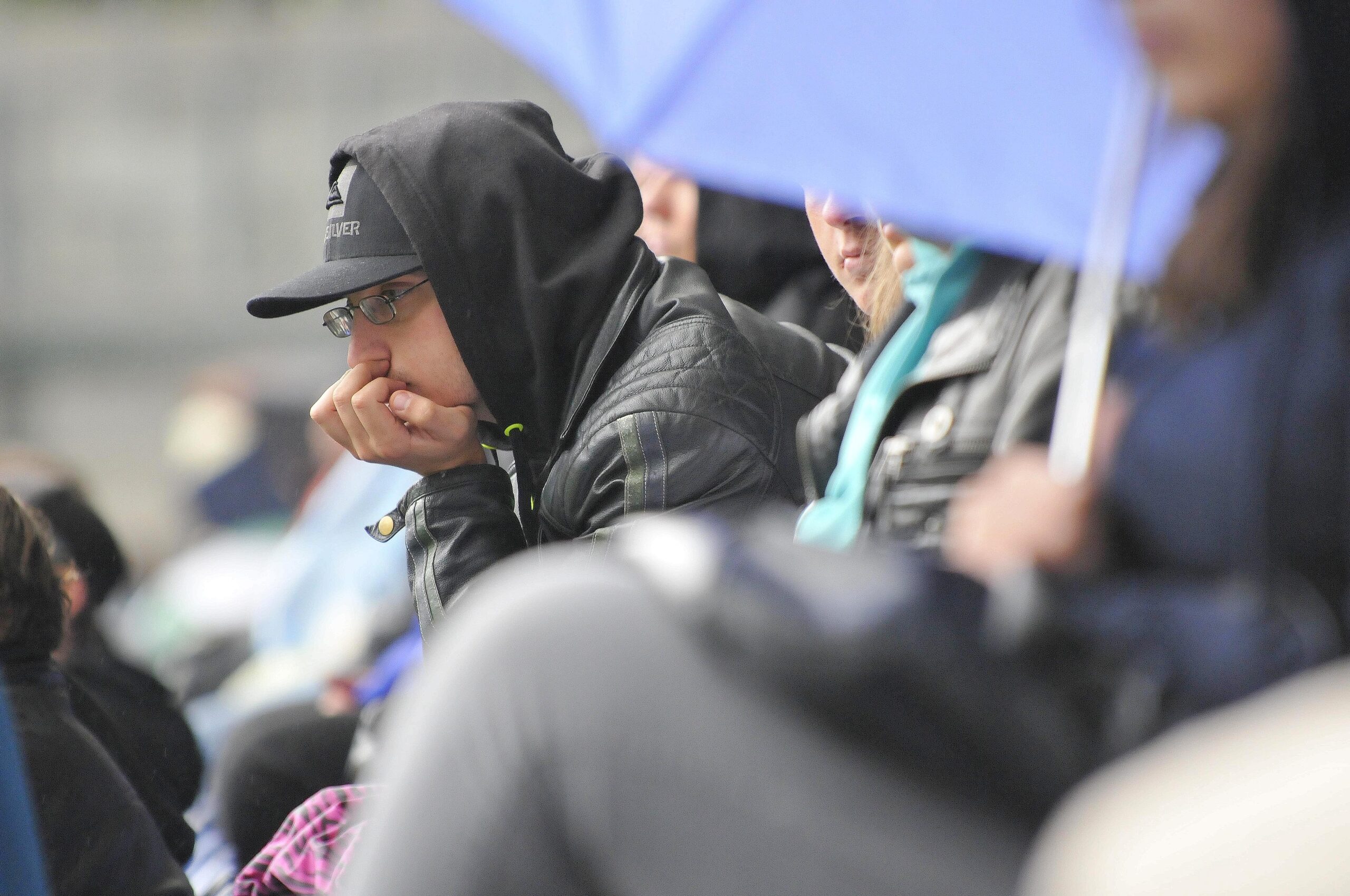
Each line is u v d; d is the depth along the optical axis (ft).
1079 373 11.25
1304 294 9.94
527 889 9.56
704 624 9.48
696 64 13.38
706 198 34.55
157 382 170.09
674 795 9.30
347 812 23.27
